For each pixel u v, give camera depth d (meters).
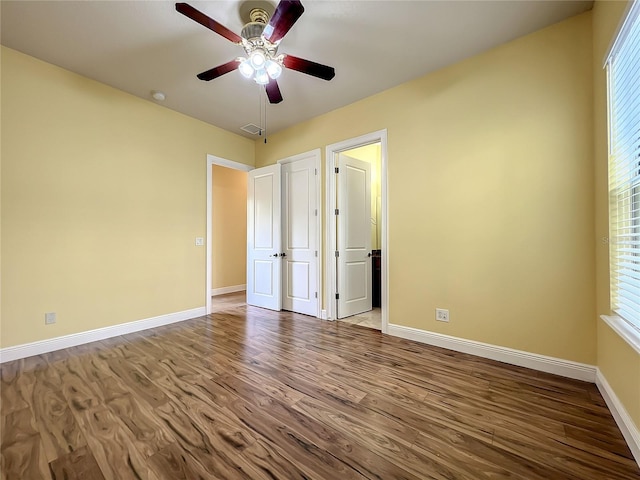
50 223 2.58
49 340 2.56
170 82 2.88
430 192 2.71
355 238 3.92
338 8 1.95
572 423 1.55
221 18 2.05
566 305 2.07
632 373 1.37
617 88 1.64
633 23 1.37
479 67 2.44
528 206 2.21
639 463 1.25
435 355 2.47
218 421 1.57
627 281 1.52
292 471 1.24
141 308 3.20
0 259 2.33
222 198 5.75
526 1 1.89
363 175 4.05
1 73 2.34
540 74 2.16
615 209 1.68
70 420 1.57
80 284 2.76
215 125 3.94
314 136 3.71
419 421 1.58
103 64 2.59
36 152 2.51
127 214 3.10
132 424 1.54
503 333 2.33
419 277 2.79
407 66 2.62
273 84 2.30
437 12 1.99
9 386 1.94
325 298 3.64
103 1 1.89
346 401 1.77
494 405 1.72
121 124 3.05
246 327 3.30
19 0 1.87
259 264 4.34
